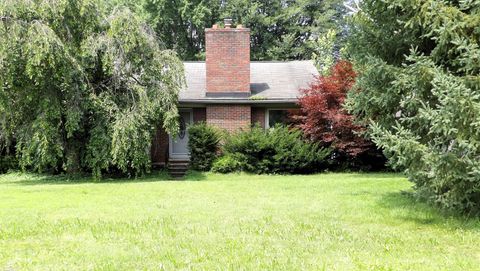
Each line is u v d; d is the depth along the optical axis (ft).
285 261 12.96
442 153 17.01
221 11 96.89
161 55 41.50
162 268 12.46
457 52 19.13
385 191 27.96
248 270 12.14
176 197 26.73
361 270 12.11
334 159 46.68
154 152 49.03
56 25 37.04
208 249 14.44
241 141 45.21
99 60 40.16
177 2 93.81
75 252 14.33
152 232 17.03
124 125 37.65
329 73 47.93
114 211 21.88
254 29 97.35
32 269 12.62
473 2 18.57
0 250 14.66
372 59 21.22
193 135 46.32
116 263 13.06
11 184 37.14
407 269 12.18
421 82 18.80
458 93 15.64
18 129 38.32
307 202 24.13
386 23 22.71
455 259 13.15
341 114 42.14
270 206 23.02
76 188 31.65
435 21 18.97
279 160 44.96
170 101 40.81
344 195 26.61
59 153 37.32
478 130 16.01
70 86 37.17
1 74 35.04
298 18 98.68
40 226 18.25
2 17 35.04
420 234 16.52
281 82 53.47
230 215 20.53
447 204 18.12
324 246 14.70
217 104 48.52
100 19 40.24
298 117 45.03
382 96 21.58
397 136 18.42
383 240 15.51
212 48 49.26
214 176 43.09
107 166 38.42
